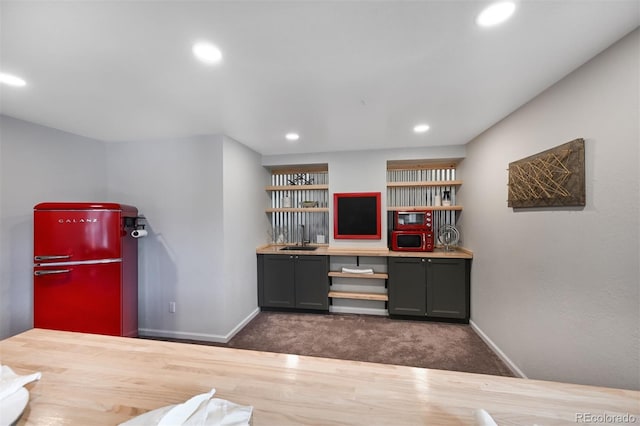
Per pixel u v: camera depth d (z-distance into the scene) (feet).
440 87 6.01
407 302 11.27
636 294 4.17
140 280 10.03
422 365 7.97
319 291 11.95
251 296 11.68
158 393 2.42
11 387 2.26
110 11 3.57
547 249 6.12
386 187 12.02
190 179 9.68
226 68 5.13
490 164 8.86
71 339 3.49
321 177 13.93
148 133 9.26
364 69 5.22
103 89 5.94
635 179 4.16
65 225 7.79
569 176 5.36
